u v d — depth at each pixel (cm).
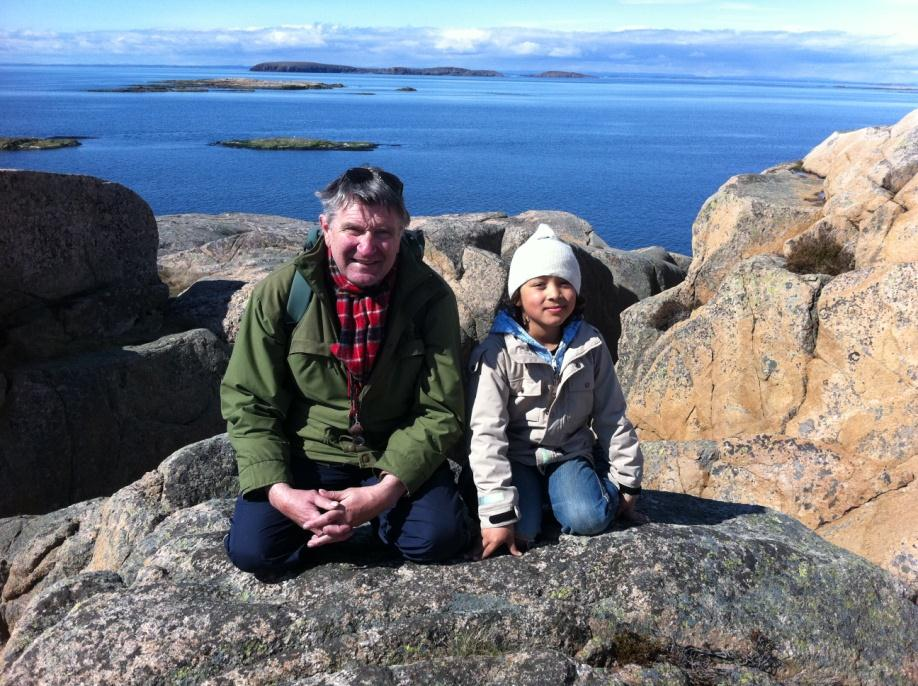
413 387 315
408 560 319
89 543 505
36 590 510
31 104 13925
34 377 721
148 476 462
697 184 5641
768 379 700
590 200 4753
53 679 270
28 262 773
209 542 335
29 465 709
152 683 268
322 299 296
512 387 330
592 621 299
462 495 362
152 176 5088
